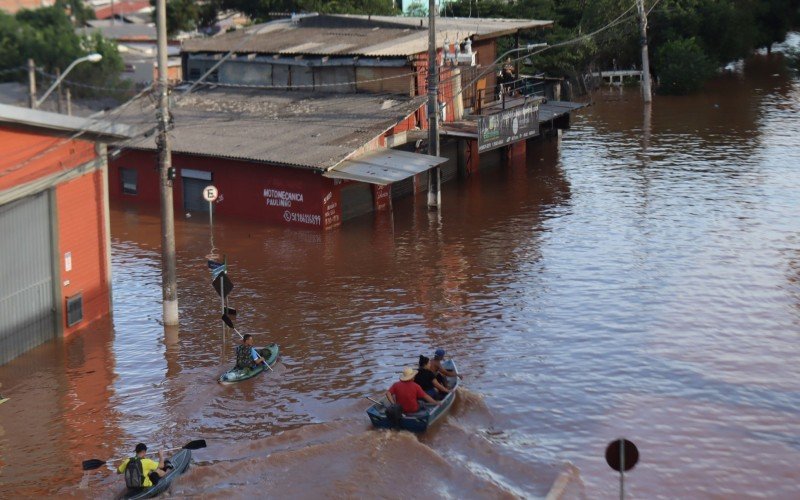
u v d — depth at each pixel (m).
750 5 91.81
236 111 48.91
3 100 49.56
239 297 32.41
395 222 42.19
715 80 85.50
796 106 69.56
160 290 33.34
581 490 19.42
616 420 22.61
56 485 20.11
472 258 36.31
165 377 25.84
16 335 27.20
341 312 30.64
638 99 76.25
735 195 44.59
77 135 26.44
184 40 57.25
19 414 23.69
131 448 21.86
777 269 33.81
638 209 42.81
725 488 19.55
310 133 43.72
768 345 27.03
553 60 77.81
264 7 79.00
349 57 48.44
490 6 80.81
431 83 42.69
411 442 21.20
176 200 45.22
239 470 20.17
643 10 73.75
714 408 23.17
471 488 19.31
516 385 24.66
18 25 52.62
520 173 51.62
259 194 42.41
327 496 18.89
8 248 26.55
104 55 53.84
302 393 24.56
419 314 30.20
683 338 27.66
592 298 31.28
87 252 29.67
